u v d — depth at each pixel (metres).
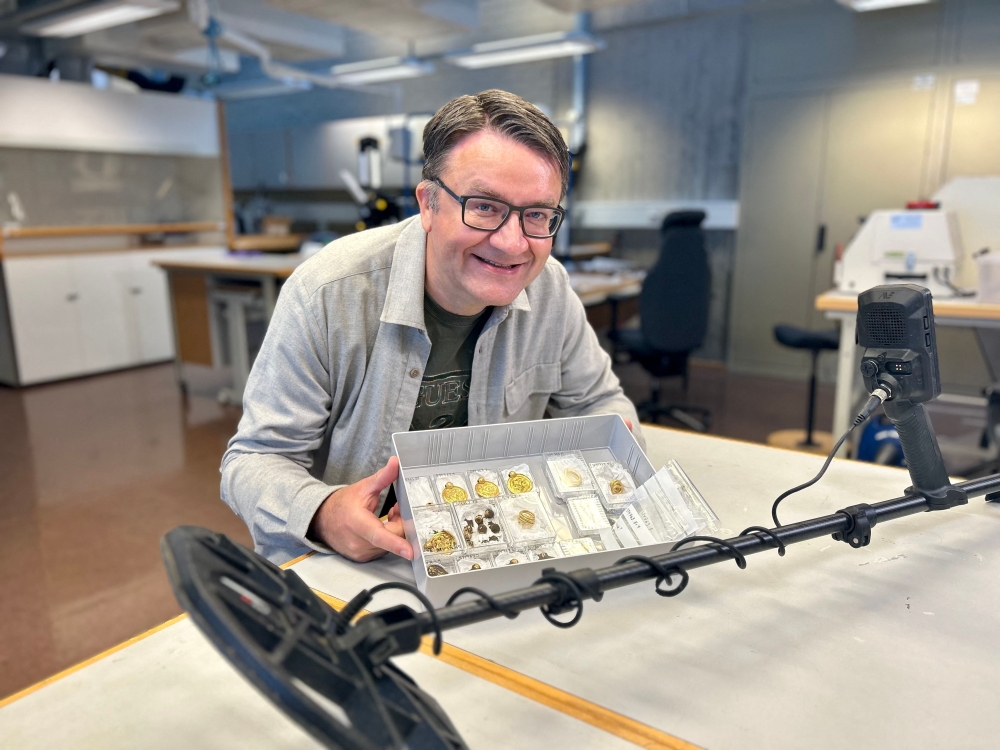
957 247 2.53
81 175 5.46
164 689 0.61
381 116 7.22
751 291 5.13
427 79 6.75
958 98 4.17
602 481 0.91
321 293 0.98
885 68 4.35
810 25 4.54
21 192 5.11
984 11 4.02
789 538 0.72
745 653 0.66
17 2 4.71
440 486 0.86
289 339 0.98
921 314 0.81
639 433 1.14
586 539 0.82
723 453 1.18
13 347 4.63
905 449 0.87
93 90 5.14
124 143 5.36
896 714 0.58
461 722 0.57
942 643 0.67
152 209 6.02
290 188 7.79
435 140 0.84
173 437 3.62
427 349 1.04
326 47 6.40
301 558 0.84
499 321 1.07
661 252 3.21
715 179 5.25
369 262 1.02
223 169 5.95
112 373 5.13
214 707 0.59
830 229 4.72
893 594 0.75
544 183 0.81
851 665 0.64
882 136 4.43
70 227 5.12
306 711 0.39
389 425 1.07
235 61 6.53
